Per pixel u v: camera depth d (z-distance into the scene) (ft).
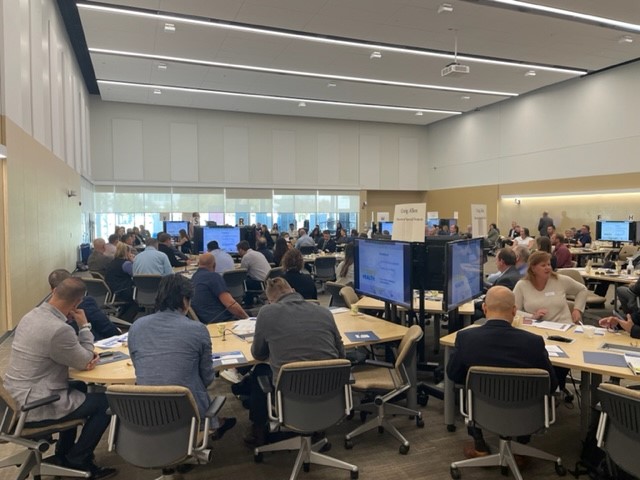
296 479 8.59
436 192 59.77
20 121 19.13
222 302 13.38
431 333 18.07
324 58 33.42
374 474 8.78
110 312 19.63
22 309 19.13
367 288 12.73
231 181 52.11
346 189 57.26
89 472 8.36
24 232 19.58
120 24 27.04
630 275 19.51
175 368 7.24
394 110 51.16
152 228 49.44
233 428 10.73
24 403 7.56
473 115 53.01
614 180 37.81
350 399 8.22
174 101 46.70
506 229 48.65
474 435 9.30
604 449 6.68
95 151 47.01
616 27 27.66
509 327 7.96
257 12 25.53
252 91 42.68
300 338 8.23
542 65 35.53
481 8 25.11
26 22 20.48
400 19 26.48
